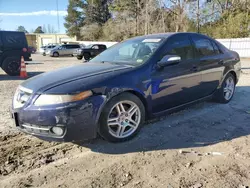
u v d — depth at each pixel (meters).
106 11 48.44
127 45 4.27
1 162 2.92
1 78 10.17
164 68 3.67
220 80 4.93
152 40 4.04
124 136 3.38
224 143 3.35
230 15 24.80
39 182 2.54
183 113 4.63
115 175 2.63
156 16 30.12
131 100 3.33
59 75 3.30
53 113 2.78
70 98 2.81
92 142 3.41
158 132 3.73
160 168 2.74
